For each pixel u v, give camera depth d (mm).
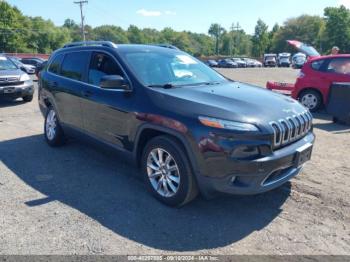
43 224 3689
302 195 4332
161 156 4039
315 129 7758
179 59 5160
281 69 45750
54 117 6180
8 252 3219
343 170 5152
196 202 4168
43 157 5777
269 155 3561
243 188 3551
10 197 4316
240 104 3852
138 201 4199
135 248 3285
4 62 11508
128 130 4359
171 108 3869
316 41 102375
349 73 9203
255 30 120312
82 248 3279
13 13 90812
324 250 3250
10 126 8039
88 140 5270
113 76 4281
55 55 6316
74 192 4457
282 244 3342
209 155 3535
